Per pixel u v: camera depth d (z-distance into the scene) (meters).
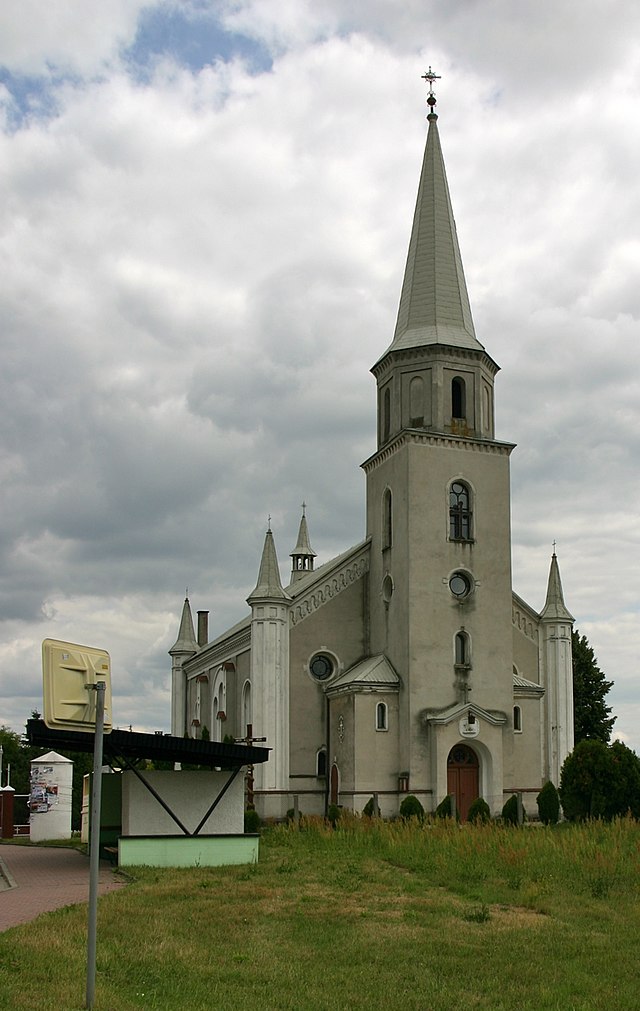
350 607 59.12
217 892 23.77
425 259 60.28
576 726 76.75
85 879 26.77
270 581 55.59
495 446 57.38
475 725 52.75
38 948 16.39
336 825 42.16
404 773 52.59
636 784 46.28
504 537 56.69
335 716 55.84
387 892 24.55
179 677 85.75
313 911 21.59
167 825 30.83
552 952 18.30
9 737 97.50
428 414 57.09
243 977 16.08
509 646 55.44
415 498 55.41
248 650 66.38
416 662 53.50
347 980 16.27
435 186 61.69
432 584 54.72
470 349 57.91
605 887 24.91
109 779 36.69
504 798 53.28
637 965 17.47
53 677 14.53
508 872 27.72
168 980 15.67
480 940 19.16
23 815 71.44
